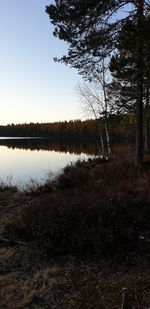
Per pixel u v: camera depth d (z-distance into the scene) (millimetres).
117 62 15922
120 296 6613
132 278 7125
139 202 10461
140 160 16688
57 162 34375
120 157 22609
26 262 8227
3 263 8258
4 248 8992
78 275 7465
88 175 15852
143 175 14117
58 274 7590
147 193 11297
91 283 7137
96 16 15617
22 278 7602
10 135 179375
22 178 23359
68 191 12328
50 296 6867
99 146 68062
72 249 8359
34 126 171125
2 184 18047
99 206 9422
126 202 10062
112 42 15820
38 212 9734
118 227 8562
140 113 16797
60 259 8203
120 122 26094
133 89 23344
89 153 45375
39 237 8867
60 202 10062
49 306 6590
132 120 28125
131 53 16297
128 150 28656
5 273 7891
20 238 9297
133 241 8375
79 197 10594
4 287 7266
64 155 43812
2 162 35219
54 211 9484
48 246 8500
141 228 9164
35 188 15641
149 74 16281
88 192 11945
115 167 16484
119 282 7043
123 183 13109
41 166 30922
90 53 16344
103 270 7551
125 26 15125
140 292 6641
